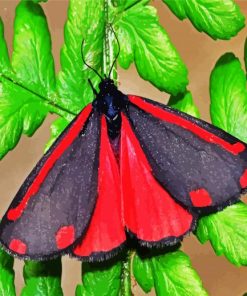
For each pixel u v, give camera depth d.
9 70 0.22
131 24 0.22
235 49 0.26
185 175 0.22
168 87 0.22
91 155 0.22
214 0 0.22
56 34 0.26
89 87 0.22
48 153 0.22
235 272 0.26
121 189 0.22
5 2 0.25
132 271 0.22
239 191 0.21
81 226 0.21
